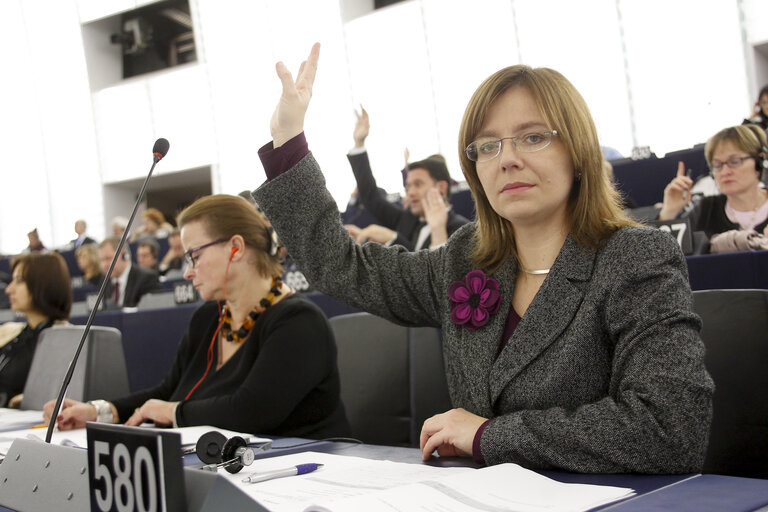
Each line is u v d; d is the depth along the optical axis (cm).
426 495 60
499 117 95
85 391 200
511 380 90
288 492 68
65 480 67
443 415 88
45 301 244
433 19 691
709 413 76
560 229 98
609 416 76
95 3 939
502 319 96
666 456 73
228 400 136
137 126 915
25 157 988
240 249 150
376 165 733
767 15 522
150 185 950
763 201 246
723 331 109
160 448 54
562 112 93
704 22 549
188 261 154
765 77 542
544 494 61
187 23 941
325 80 766
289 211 110
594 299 88
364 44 739
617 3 587
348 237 114
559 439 76
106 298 461
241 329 150
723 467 105
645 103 580
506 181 95
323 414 146
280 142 111
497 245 102
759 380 105
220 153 859
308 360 142
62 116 965
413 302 111
